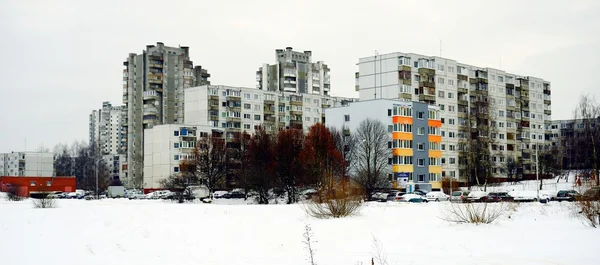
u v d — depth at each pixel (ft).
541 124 542.57
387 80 436.76
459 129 460.96
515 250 86.94
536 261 77.66
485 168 422.41
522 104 519.19
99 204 248.93
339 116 405.59
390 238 103.14
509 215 129.08
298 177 301.02
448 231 107.45
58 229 130.31
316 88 633.61
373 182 303.27
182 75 586.45
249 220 133.80
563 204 182.60
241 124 504.84
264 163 314.55
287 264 82.38
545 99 551.18
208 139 408.26
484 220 115.85
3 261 86.84
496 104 492.54
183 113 582.76
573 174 437.58
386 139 370.12
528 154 511.81
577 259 78.02
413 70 438.81
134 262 85.25
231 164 387.34
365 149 347.36
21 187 416.87
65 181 499.51
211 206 198.29
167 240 109.50
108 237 115.03
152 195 382.01
